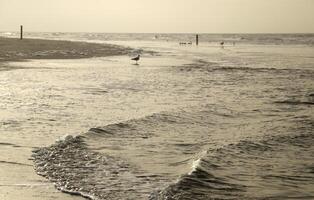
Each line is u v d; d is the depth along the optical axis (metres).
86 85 25.00
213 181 8.90
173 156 10.96
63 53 52.19
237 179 9.17
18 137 12.48
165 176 9.26
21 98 19.64
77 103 18.80
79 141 11.93
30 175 9.24
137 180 8.96
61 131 13.37
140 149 11.56
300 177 9.53
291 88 26.89
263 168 10.12
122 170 9.64
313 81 31.05
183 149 11.73
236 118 16.78
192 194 8.06
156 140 12.63
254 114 17.77
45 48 57.44
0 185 8.60
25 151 11.05
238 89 25.95
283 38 199.00
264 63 48.72
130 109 17.72
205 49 86.44
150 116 15.88
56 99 19.69
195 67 40.84
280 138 13.36
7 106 17.50
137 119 15.22
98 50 61.12
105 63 42.28
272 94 24.00
